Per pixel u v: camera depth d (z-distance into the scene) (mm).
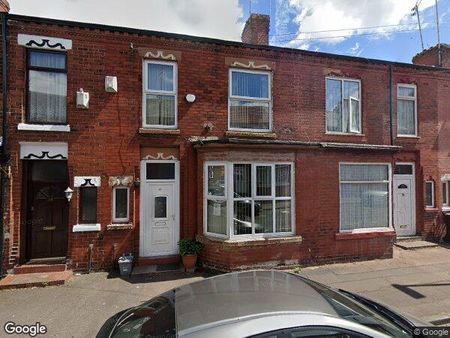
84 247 7379
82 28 7594
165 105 8242
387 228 8859
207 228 7895
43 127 7293
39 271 7047
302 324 2240
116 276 7082
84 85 7613
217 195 7750
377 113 10039
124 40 7891
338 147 8320
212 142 7535
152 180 8047
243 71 8797
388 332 2529
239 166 7629
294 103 9109
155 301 3084
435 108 10875
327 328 2270
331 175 8422
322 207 8273
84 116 7578
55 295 5977
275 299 2570
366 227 8742
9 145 7133
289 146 7883
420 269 7664
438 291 6199
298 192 8047
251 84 8891
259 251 7520
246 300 2562
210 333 2143
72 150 7461
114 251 7531
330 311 2453
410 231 10578
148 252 7934
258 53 8852
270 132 8844
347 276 7176
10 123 7160
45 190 7672
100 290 6250
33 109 7488
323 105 9383
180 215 8148
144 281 6777
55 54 7625
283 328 2195
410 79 10578
